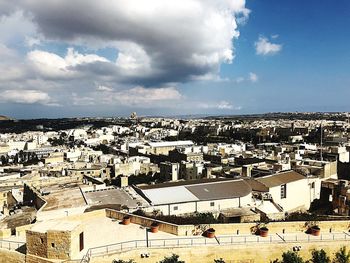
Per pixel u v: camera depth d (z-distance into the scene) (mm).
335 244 49312
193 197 81625
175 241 48531
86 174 170750
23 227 55125
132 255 44938
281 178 99500
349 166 134750
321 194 108125
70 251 41375
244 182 93688
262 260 47656
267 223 52688
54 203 79000
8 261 44688
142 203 78312
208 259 46719
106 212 59250
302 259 46656
